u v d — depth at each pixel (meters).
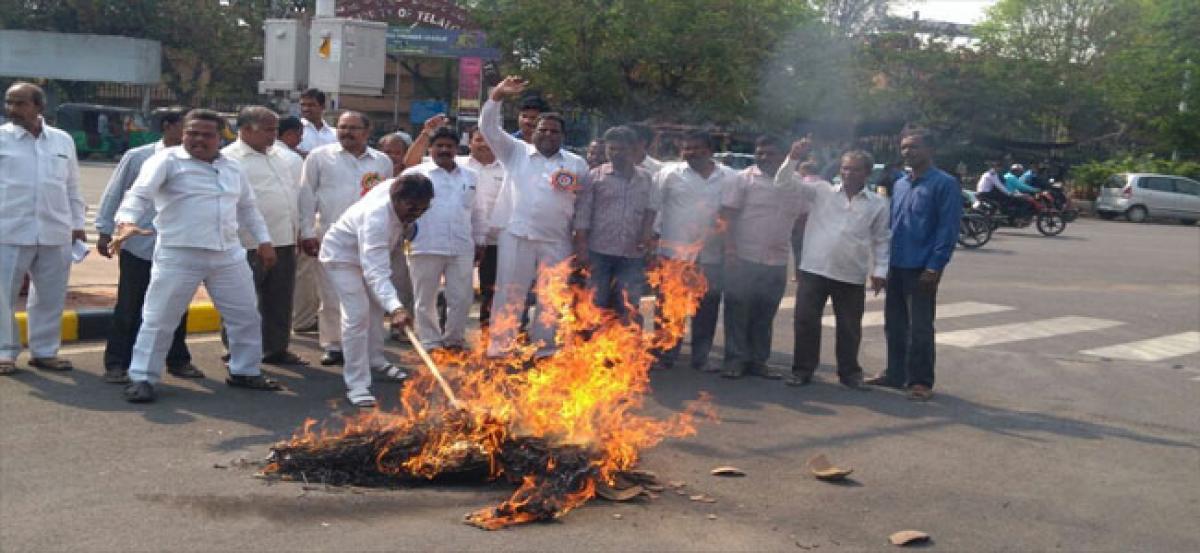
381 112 44.16
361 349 7.36
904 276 8.37
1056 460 6.73
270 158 8.31
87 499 5.27
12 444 6.10
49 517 5.01
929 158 8.23
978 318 12.72
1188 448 7.16
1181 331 12.25
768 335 8.83
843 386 8.63
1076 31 46.00
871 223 8.43
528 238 8.59
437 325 8.92
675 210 8.84
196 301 10.06
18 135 7.57
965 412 7.95
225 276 7.42
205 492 5.41
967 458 6.70
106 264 12.25
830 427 7.30
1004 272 17.58
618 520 5.23
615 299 8.80
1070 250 22.09
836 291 8.52
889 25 40.69
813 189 8.62
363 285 7.34
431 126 8.76
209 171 7.25
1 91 41.84
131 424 6.61
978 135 42.38
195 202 7.17
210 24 42.72
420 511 5.25
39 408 6.85
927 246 8.20
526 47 30.88
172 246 7.14
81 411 6.83
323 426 6.73
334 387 7.79
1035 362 10.12
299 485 5.55
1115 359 10.44
